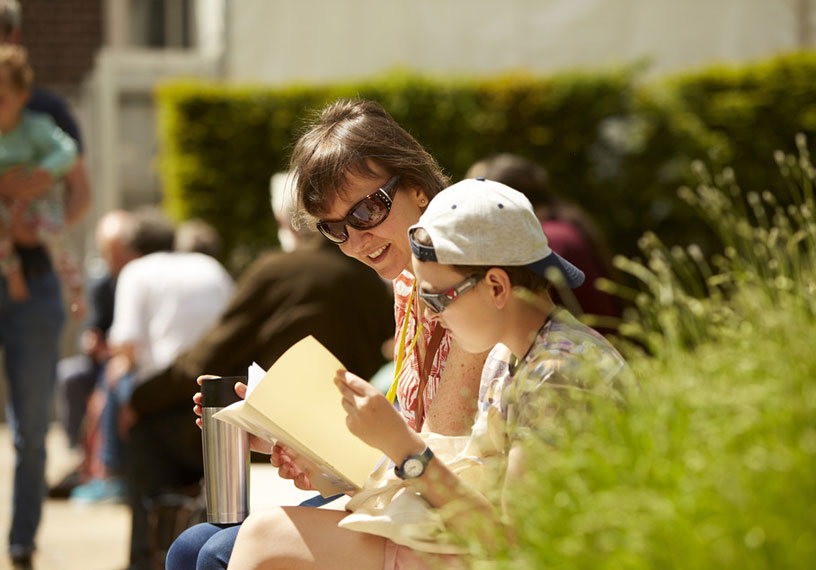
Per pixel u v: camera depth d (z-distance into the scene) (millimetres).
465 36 21422
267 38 21828
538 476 3523
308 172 5434
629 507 3055
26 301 9984
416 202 5523
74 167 10938
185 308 12281
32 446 10031
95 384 16797
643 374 3811
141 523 9891
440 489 4301
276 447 5344
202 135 20531
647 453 3254
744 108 19422
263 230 20609
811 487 2963
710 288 4492
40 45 24422
